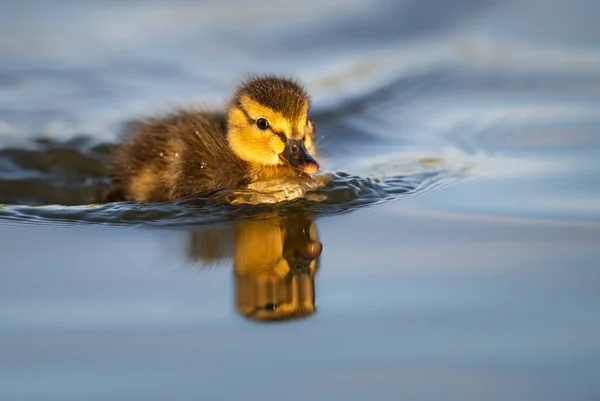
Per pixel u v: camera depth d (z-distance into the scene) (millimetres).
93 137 14234
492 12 19422
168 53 17141
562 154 13102
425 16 19031
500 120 14656
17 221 11000
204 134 12172
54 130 14461
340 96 15828
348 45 17812
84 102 15359
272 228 10695
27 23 18000
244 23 18594
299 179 11844
